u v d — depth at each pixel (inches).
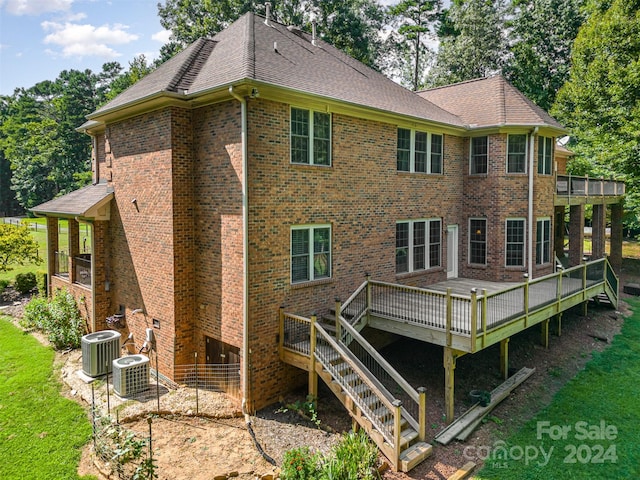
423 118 533.0
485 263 638.5
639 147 884.6
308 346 392.2
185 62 455.8
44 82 3174.2
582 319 661.9
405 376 467.5
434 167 602.9
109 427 310.7
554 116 1223.5
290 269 413.4
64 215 550.9
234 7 1343.5
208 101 398.9
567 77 1370.6
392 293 515.5
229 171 388.2
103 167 683.4
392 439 312.5
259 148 380.8
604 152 964.0
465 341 369.1
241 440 338.0
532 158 614.2
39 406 386.6
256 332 385.7
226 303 399.2
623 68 936.9
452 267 650.2
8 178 2608.3
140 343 477.1
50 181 2370.8
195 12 1425.9
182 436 341.4
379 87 574.9
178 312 424.8
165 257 429.4
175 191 416.2
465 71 1423.5
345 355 349.7
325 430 352.8
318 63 510.0
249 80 346.6
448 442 345.4
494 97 671.1
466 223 654.5
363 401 339.6
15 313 687.7
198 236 427.5
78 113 2453.2
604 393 438.0
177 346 426.3
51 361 489.1
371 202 498.3
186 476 290.4
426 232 591.2
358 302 475.8
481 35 1386.6
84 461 311.9
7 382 434.3
